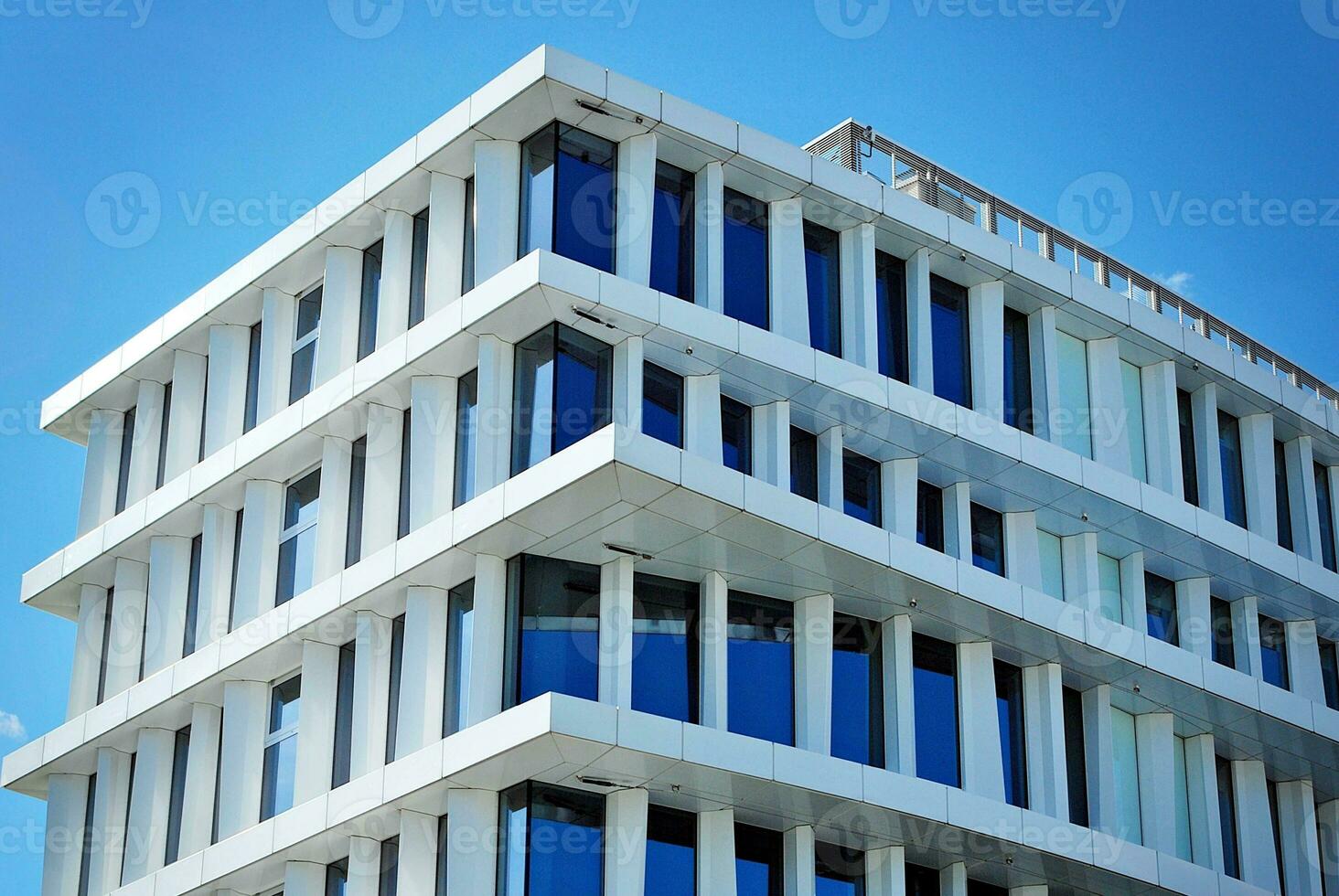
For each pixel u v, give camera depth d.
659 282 33.91
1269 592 42.03
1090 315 39.59
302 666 35.81
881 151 40.09
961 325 38.28
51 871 41.31
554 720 28.94
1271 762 41.88
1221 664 41.78
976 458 36.25
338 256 37.69
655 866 31.62
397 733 32.59
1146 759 39.41
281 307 39.34
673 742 30.03
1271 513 42.78
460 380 34.31
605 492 30.22
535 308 31.98
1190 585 41.16
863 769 32.31
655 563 32.53
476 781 30.58
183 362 42.38
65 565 43.22
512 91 33.31
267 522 37.72
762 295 35.31
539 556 32.06
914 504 35.94
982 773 35.34
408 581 32.94
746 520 31.42
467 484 33.12
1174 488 40.34
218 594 38.62
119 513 43.84
